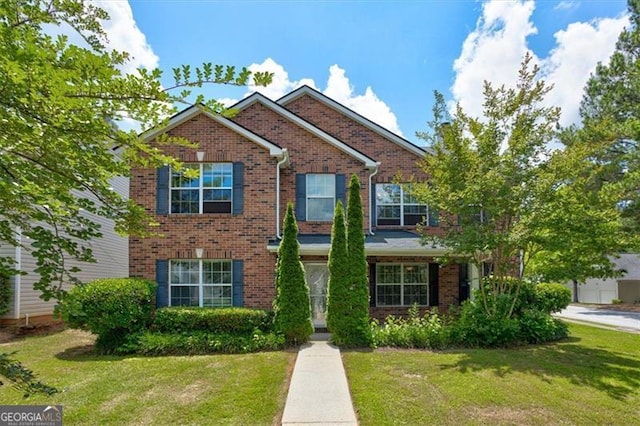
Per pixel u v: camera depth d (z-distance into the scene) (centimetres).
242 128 1241
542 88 1030
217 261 1245
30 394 313
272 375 763
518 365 820
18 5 300
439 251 1231
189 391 679
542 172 990
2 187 270
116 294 991
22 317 1275
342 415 581
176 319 1042
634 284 3081
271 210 1243
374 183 1484
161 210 1226
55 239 324
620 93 2022
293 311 1041
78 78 257
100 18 348
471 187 970
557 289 1290
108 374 779
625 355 920
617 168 1825
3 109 251
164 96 298
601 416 579
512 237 955
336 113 1565
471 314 1066
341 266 1070
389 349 984
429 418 569
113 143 323
